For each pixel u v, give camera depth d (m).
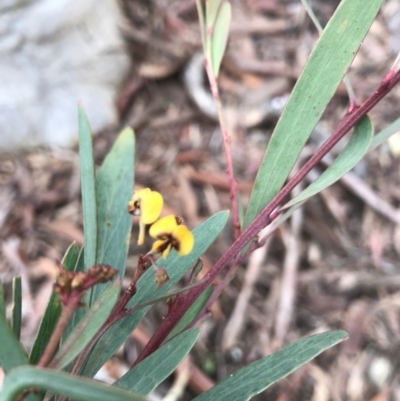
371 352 0.35
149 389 0.11
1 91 0.41
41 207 0.39
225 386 0.12
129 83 0.46
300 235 0.39
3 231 0.37
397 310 0.36
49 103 0.43
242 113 0.45
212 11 0.16
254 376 0.11
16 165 0.41
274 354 0.11
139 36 0.48
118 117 0.44
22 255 0.36
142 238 0.10
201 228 0.13
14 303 0.11
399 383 0.34
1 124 0.41
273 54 0.49
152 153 0.42
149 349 0.12
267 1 0.53
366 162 0.42
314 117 0.12
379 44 0.49
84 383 0.07
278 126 0.13
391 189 0.41
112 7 0.47
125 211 0.14
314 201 0.40
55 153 0.42
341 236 0.39
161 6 0.51
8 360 0.09
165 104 0.45
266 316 0.36
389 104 0.45
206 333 0.35
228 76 0.47
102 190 0.15
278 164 0.13
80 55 0.44
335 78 0.12
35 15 0.42
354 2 0.12
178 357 0.11
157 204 0.10
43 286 0.35
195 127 0.44
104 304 0.09
